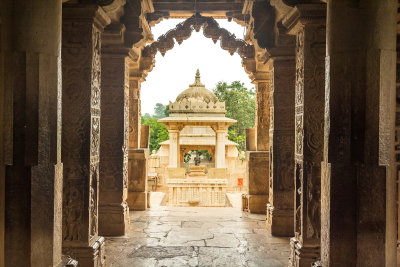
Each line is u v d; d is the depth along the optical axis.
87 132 5.46
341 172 3.70
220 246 7.18
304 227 5.55
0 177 3.36
